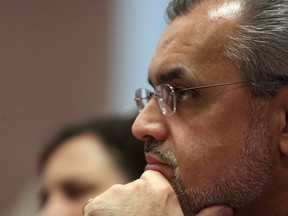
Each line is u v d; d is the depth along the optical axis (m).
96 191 4.66
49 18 6.82
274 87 3.18
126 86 6.74
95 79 6.80
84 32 6.83
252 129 3.18
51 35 6.81
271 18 3.21
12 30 6.78
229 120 3.17
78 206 4.64
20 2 6.79
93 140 4.80
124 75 6.76
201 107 3.20
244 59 3.16
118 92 6.76
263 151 3.19
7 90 6.76
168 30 3.40
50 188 4.77
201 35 3.24
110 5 6.86
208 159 3.17
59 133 4.96
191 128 3.20
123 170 4.73
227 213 3.21
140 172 4.75
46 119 6.77
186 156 3.19
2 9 6.77
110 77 6.78
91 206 3.33
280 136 3.22
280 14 3.22
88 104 6.78
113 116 4.93
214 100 3.18
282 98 3.20
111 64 6.80
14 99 6.76
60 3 6.82
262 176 3.21
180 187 3.22
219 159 3.17
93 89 6.79
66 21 6.83
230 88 3.17
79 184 4.68
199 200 3.19
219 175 3.18
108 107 6.74
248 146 3.18
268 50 3.18
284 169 3.25
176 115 3.24
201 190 3.18
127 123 4.86
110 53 6.82
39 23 6.81
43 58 6.80
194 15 3.32
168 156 3.23
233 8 3.26
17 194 6.60
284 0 3.25
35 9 6.80
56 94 6.80
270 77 3.17
